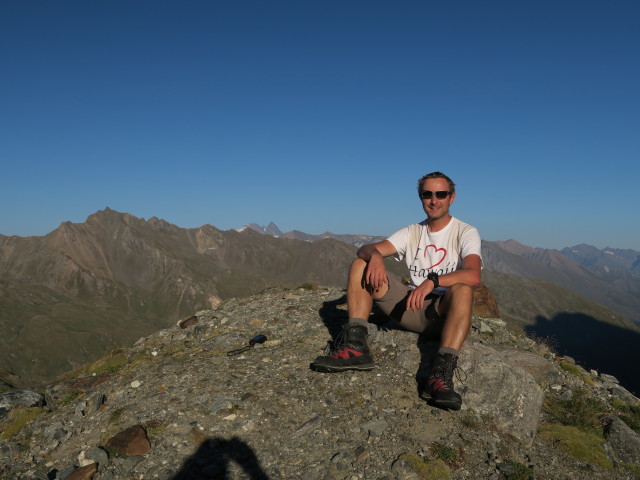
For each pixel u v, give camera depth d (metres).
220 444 2.06
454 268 2.46
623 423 2.52
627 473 2.17
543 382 2.95
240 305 4.14
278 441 2.08
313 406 2.33
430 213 2.44
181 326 3.71
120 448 2.04
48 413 2.48
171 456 2.00
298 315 3.65
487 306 4.27
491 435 2.22
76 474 1.91
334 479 1.88
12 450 2.16
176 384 2.55
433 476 1.90
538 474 2.02
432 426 2.21
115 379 2.72
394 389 2.46
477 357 2.50
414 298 2.25
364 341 2.49
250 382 2.55
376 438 2.11
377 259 2.40
